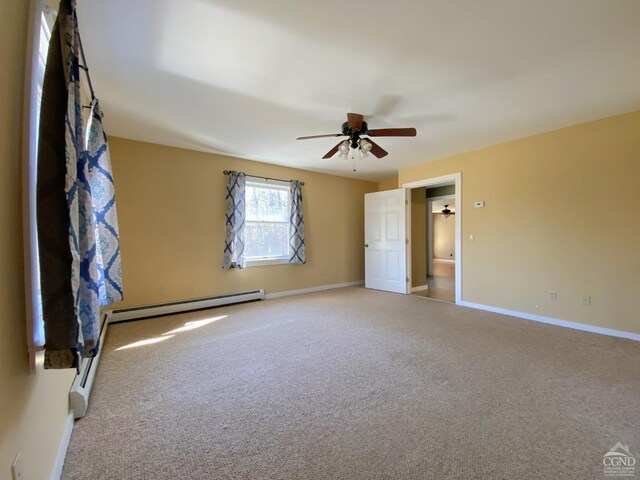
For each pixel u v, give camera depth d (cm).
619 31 181
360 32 182
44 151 97
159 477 130
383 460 139
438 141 387
